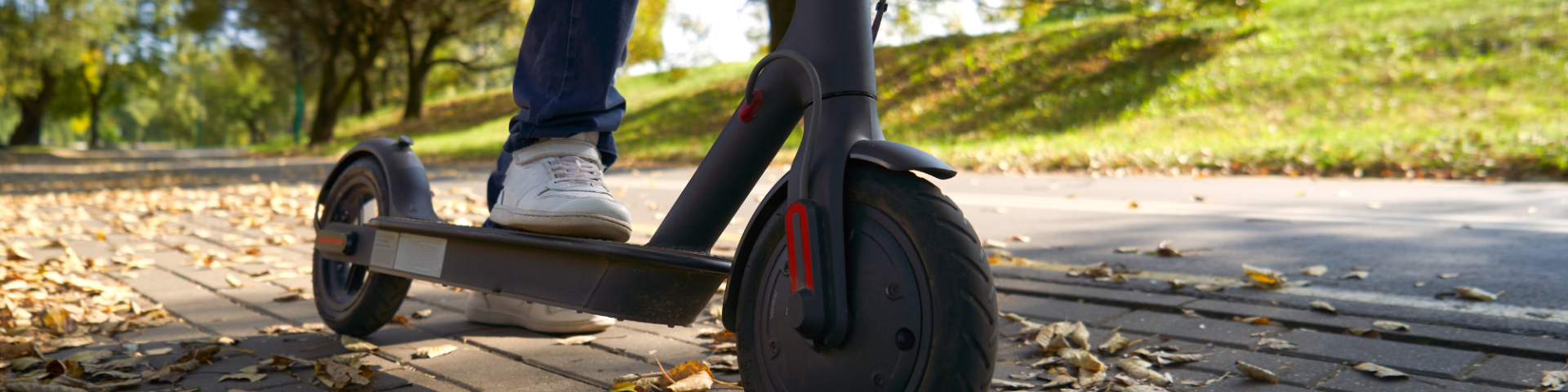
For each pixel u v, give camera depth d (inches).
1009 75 642.8
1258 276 119.8
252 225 233.5
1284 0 745.0
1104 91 569.9
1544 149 293.6
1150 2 664.4
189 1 1259.8
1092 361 84.2
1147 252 153.3
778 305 53.6
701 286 61.3
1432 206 205.0
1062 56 654.5
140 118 3243.1
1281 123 445.7
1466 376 78.3
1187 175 329.4
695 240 62.5
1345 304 106.3
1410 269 129.3
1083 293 117.5
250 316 117.0
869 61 53.8
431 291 133.0
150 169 657.0
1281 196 236.4
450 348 95.7
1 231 219.8
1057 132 514.9
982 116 584.4
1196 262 141.7
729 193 61.0
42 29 1379.2
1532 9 558.9
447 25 1254.3
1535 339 87.3
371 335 103.8
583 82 71.4
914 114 621.6
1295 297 111.3
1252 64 555.8
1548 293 109.5
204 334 106.6
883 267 47.4
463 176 451.5
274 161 794.2
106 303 124.9
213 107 2906.0
